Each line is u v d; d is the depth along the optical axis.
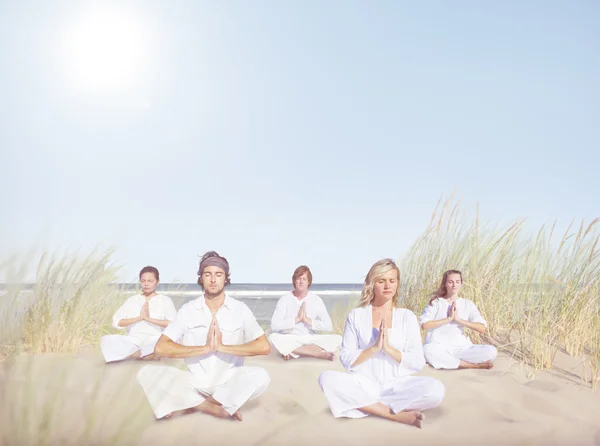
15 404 2.69
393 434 3.15
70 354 5.10
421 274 6.52
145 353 5.02
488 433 3.17
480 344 5.44
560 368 4.71
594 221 5.58
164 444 2.90
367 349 3.48
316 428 3.24
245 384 3.42
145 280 5.65
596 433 3.18
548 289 5.63
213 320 3.49
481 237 6.36
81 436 2.78
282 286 44.38
